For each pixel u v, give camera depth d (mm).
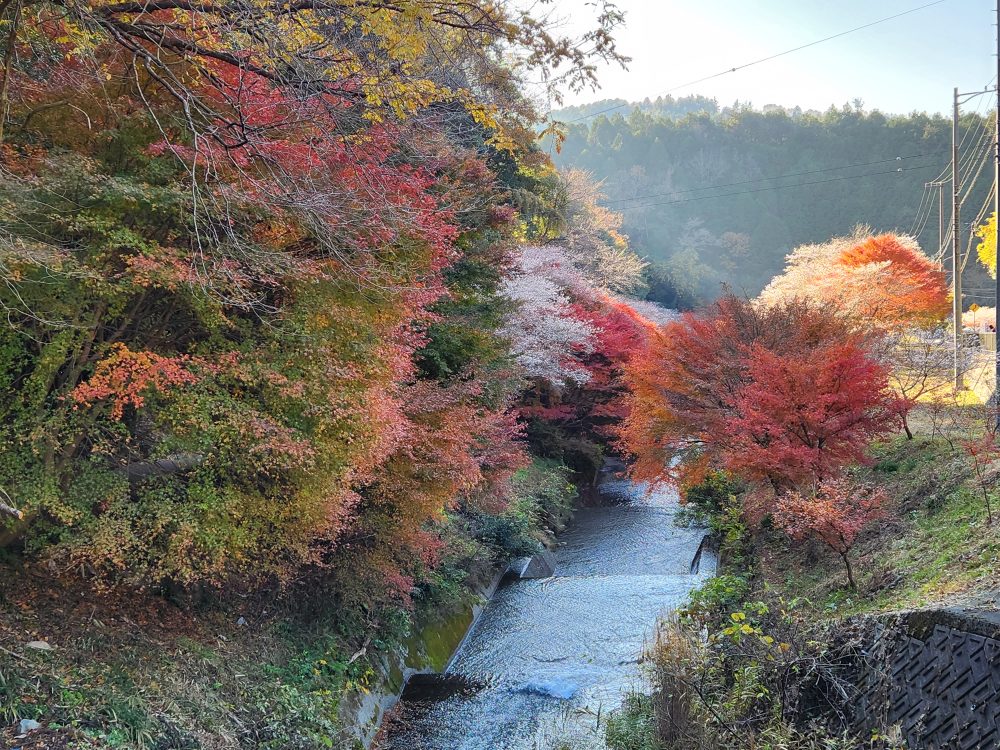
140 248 5535
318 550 7637
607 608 11789
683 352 13898
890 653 5449
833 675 5816
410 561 9523
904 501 10797
